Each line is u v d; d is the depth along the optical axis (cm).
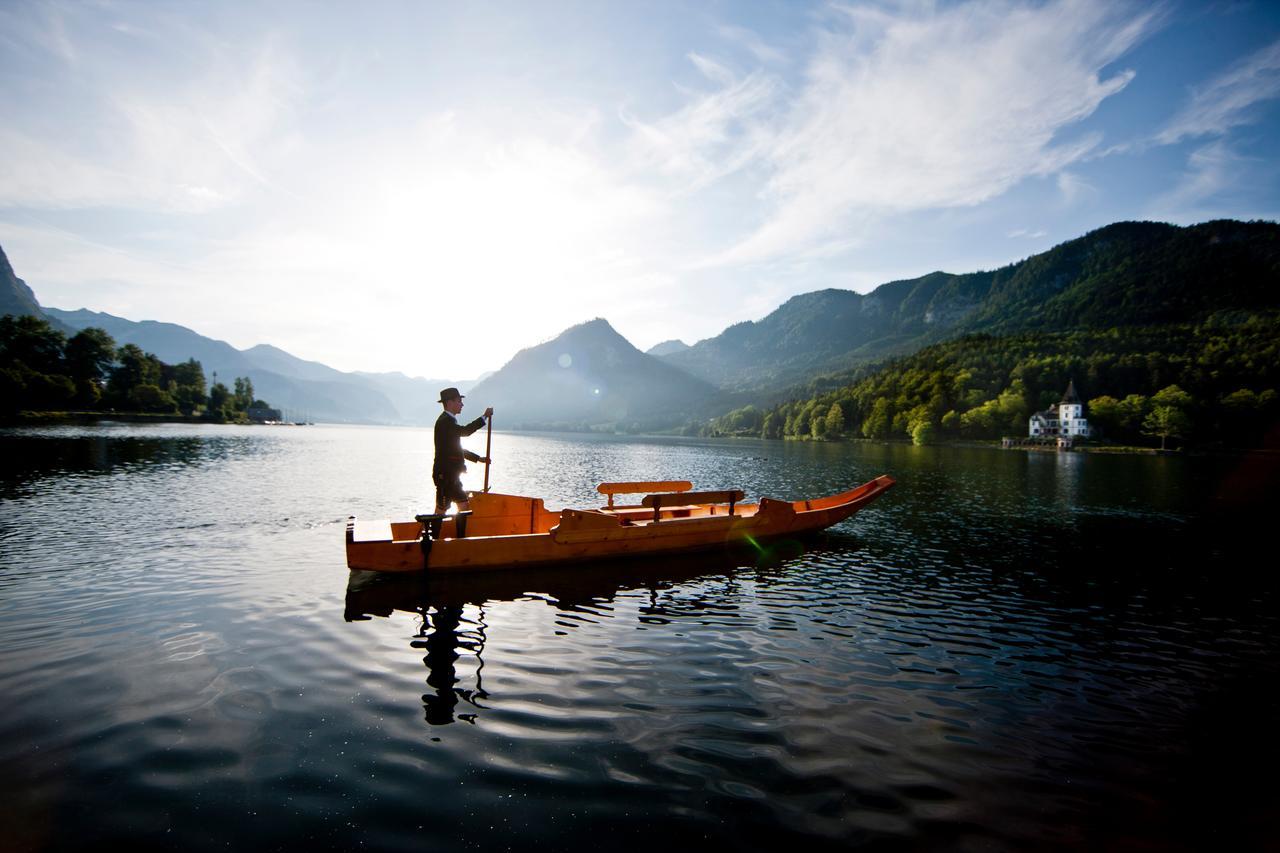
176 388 16312
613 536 1465
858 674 857
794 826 508
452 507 1434
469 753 602
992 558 1728
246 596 1136
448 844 468
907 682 838
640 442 15625
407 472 4228
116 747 592
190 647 870
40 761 564
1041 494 3681
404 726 653
